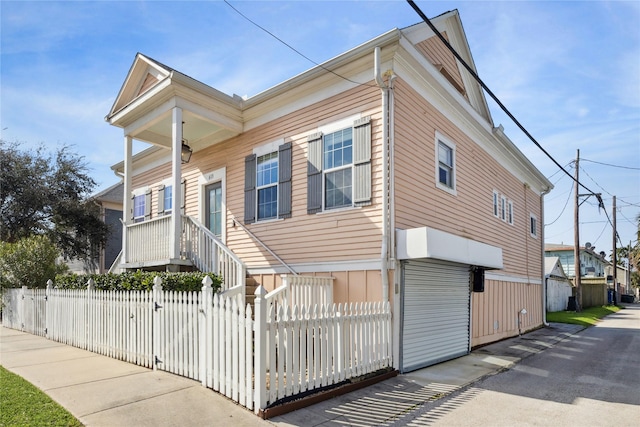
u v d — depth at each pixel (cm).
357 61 833
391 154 784
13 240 1938
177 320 652
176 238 906
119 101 1119
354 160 833
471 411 559
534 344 1214
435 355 866
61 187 2080
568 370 855
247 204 1053
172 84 905
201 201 1199
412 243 736
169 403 519
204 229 930
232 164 1114
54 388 571
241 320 531
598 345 1220
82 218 2061
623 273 6619
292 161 956
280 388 524
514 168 1554
